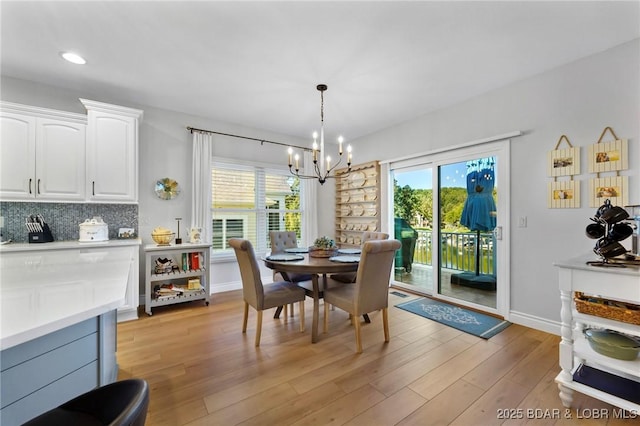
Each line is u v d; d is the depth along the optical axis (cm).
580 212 242
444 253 367
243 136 428
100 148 295
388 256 240
